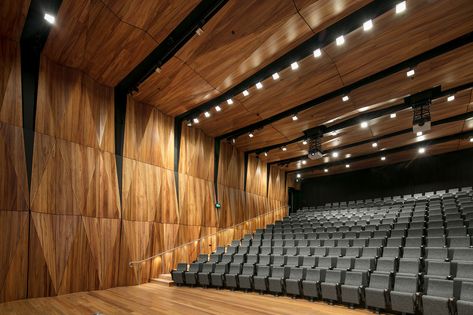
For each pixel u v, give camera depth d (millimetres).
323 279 3666
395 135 6406
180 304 3365
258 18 3422
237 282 4285
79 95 4312
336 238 4805
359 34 3553
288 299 3711
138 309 3094
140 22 3490
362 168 8953
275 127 6172
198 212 6094
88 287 4074
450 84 4484
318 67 4191
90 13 3332
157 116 5504
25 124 3725
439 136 6555
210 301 3555
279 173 9273
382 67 4168
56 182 3912
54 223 3824
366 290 3041
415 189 8008
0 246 3344
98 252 4246
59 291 3756
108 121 4656
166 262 5258
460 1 3078
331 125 6066
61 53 3979
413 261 3182
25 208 3586
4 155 3492
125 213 4707
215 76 4496
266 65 4289
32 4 3221
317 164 8773
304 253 4402
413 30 3477
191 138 6195
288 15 3367
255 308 3207
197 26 3475
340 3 3189
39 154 3795
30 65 3859
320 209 8594
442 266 3002
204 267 4762
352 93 4766
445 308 2516
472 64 4004
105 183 4477
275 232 6312
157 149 5402
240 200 7395
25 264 3508
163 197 5375
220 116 5781
